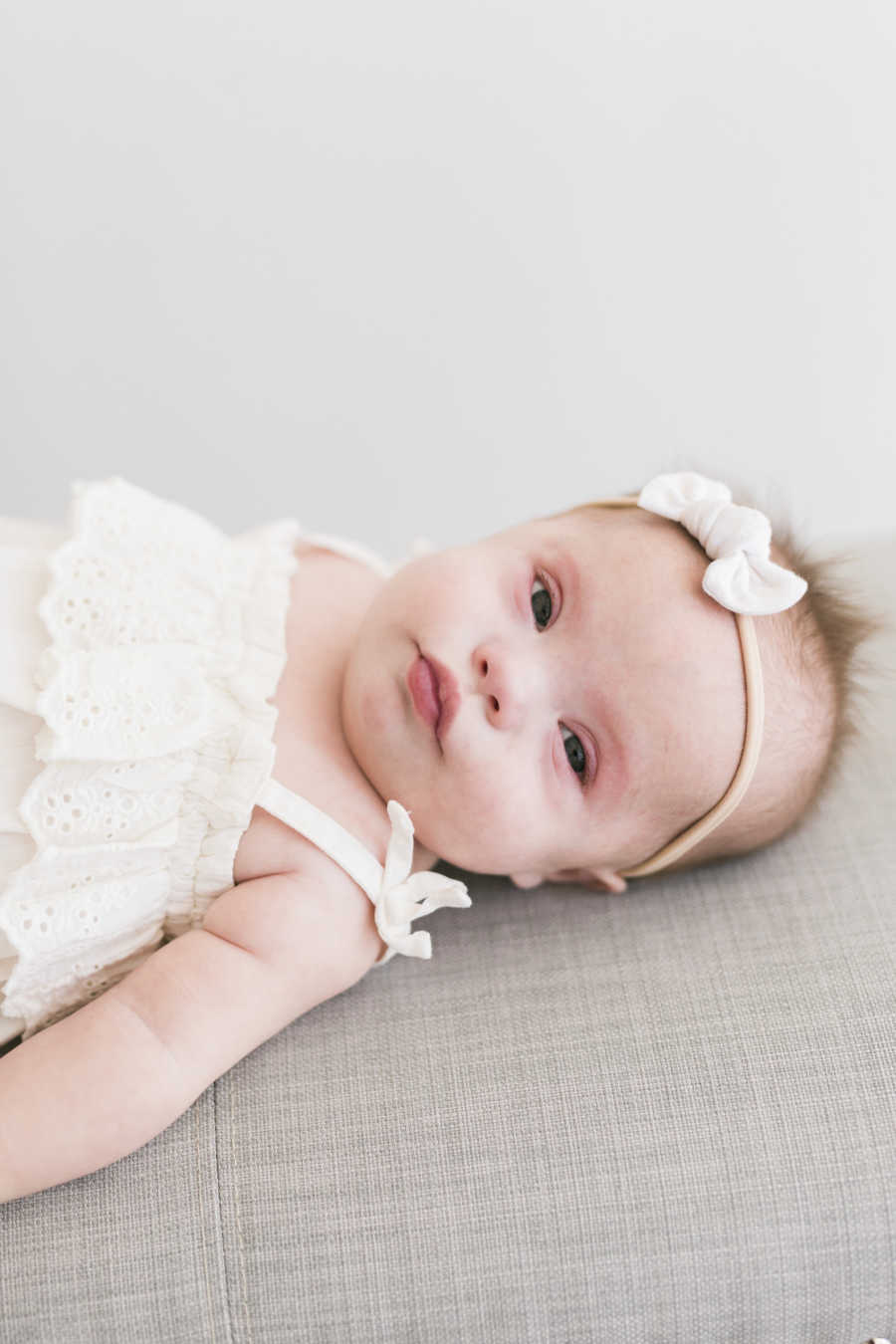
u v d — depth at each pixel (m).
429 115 1.91
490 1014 1.17
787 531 1.47
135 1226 1.01
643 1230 1.03
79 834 1.11
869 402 2.20
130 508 1.30
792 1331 1.04
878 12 1.82
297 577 1.42
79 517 1.25
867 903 1.28
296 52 1.84
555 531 1.32
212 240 2.01
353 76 1.86
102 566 1.22
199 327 2.10
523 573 1.27
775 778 1.27
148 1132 1.03
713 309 2.11
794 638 1.28
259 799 1.16
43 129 1.87
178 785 1.16
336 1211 1.03
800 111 1.91
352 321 2.11
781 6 1.82
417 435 2.26
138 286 2.04
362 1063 1.12
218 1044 1.07
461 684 1.20
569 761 1.24
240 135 1.91
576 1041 1.14
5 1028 1.17
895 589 1.62
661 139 1.94
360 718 1.24
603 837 1.27
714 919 1.28
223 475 2.29
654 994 1.18
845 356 2.15
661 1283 1.02
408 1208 1.03
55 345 2.09
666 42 1.85
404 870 1.20
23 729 1.14
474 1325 1.01
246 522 2.35
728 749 1.22
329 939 1.15
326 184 1.97
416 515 2.37
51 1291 0.98
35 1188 1.01
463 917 1.31
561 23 1.83
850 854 1.35
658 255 2.05
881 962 1.21
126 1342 0.98
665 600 1.22
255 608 1.30
